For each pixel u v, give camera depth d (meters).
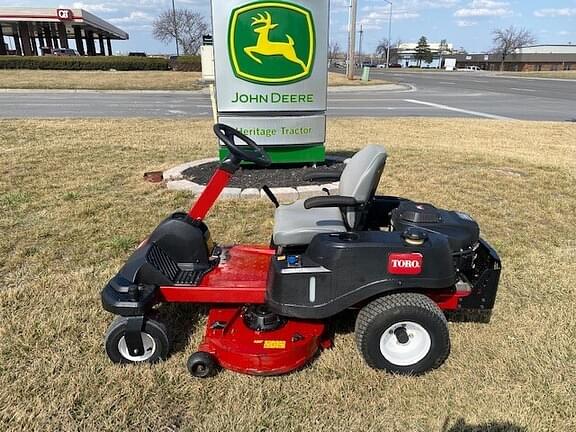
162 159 7.02
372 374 2.43
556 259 3.78
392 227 2.82
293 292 2.39
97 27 50.91
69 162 6.72
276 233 2.68
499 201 5.20
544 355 2.58
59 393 2.26
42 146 7.79
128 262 2.60
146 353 2.49
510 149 8.14
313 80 5.65
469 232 2.69
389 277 2.35
